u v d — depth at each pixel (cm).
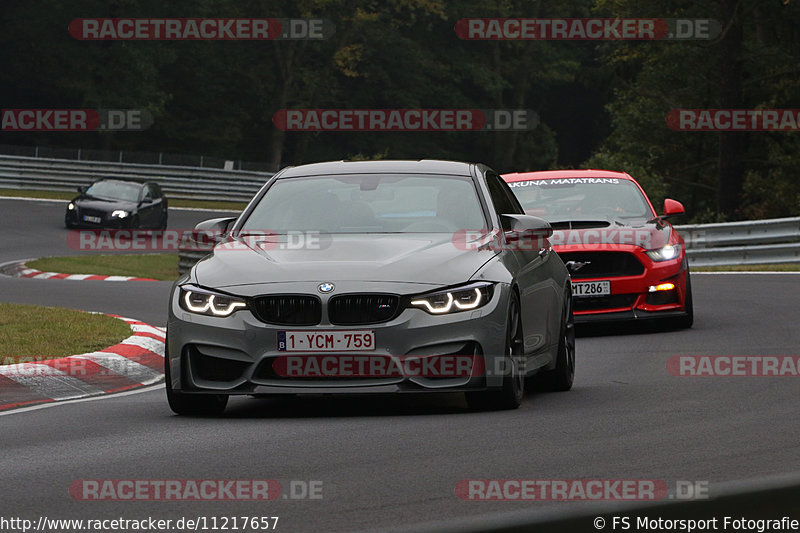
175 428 2780
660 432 2555
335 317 2825
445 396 3331
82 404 3316
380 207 3234
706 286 7119
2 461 2372
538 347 3209
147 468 2250
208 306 2889
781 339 4469
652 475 2080
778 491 1131
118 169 18400
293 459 2311
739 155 14000
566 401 3133
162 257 11256
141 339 4319
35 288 7225
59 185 18025
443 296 2839
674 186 15650
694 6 14388
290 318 2842
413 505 1873
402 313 2819
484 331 2848
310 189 3328
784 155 14025
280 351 2820
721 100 14100
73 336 4372
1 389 3497
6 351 4000
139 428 2798
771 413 2803
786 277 7538
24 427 2881
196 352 2898
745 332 4766
